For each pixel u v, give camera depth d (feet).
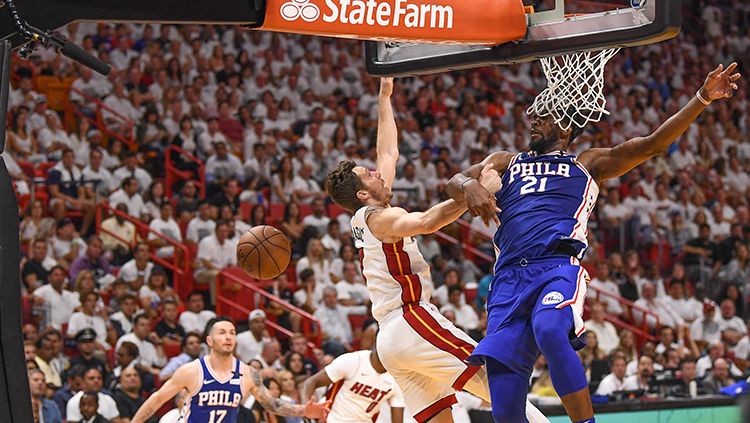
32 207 34.99
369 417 23.63
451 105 53.88
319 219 40.88
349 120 48.93
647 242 46.65
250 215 41.29
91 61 11.40
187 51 48.88
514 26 13.32
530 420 15.26
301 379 28.94
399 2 12.66
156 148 43.50
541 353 13.20
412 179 45.42
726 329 40.40
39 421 25.66
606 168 13.42
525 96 57.93
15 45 11.40
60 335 29.48
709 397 28.68
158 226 38.55
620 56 60.64
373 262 15.75
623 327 41.11
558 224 12.89
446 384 16.43
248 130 46.29
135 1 11.38
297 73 50.70
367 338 31.53
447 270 39.70
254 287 36.11
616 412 27.27
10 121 40.32
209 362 21.42
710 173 53.06
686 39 65.21
